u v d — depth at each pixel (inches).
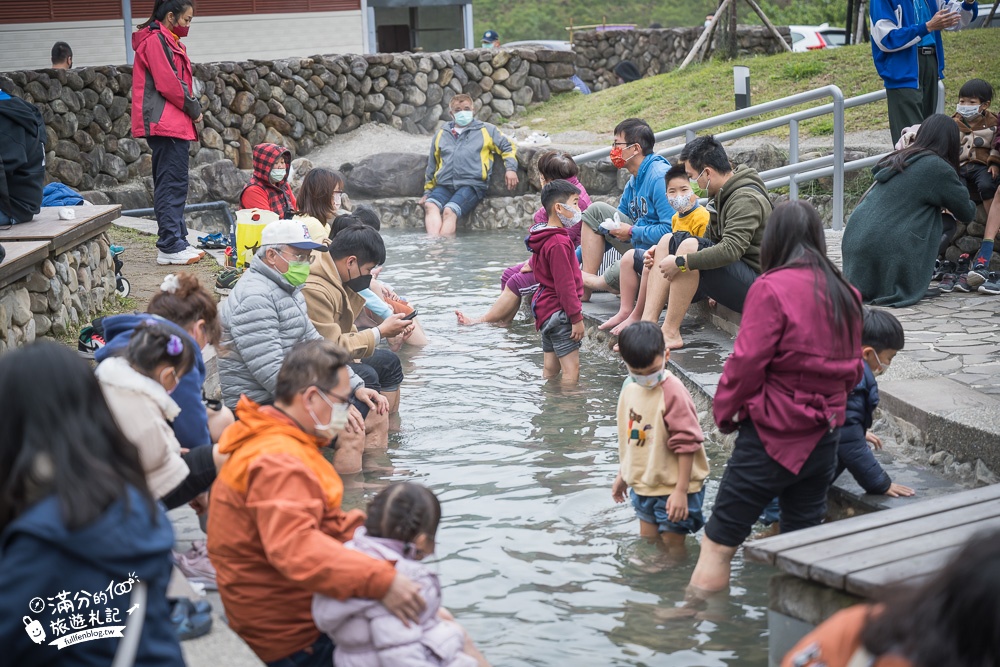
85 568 91.6
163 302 163.3
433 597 131.8
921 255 285.1
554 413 262.2
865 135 527.2
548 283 286.5
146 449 138.8
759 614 161.9
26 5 727.1
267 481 130.0
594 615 163.0
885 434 211.8
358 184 621.0
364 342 253.3
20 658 91.0
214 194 601.3
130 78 603.8
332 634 130.7
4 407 91.5
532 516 201.0
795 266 162.2
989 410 194.9
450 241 551.8
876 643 74.0
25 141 278.4
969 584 68.6
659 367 180.2
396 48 1008.2
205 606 132.6
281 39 816.9
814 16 1820.9
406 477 221.9
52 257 269.1
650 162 321.7
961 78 549.3
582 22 2329.0
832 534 138.4
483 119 724.7
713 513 170.4
